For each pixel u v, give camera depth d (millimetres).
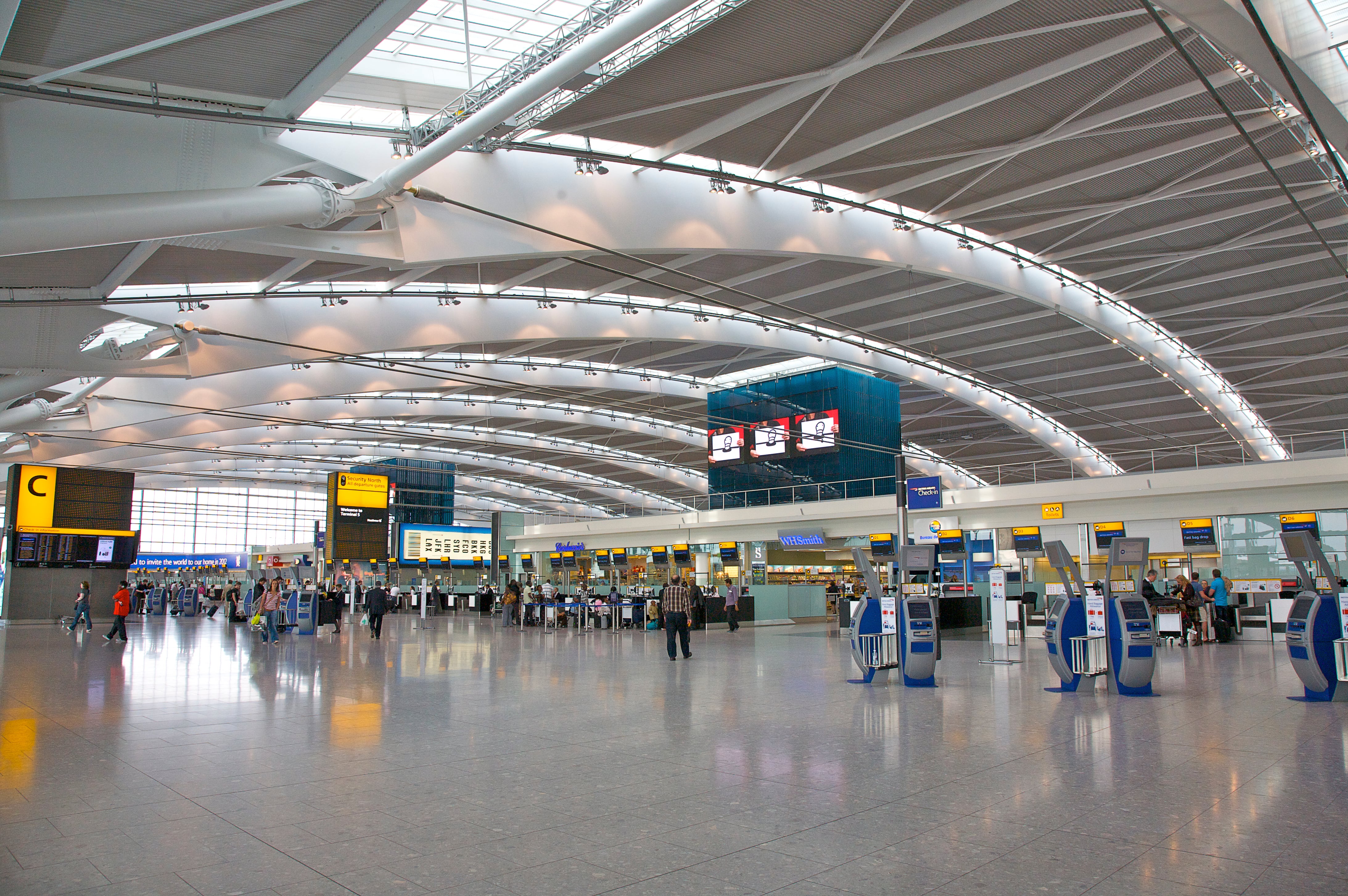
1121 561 12141
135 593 43094
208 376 27734
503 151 17422
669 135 16891
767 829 5430
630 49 13219
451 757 7797
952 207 21188
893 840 5180
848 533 37438
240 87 11219
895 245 22719
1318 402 41625
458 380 36000
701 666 16625
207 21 9266
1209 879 4453
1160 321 30859
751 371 42469
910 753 7852
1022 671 15336
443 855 4941
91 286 18516
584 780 6828
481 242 17844
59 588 38562
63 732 9164
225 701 11680
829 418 39438
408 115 14711
